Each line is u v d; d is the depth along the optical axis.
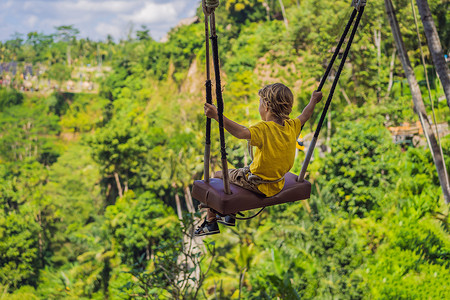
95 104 94.38
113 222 37.78
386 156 25.86
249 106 28.25
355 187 25.30
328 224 21.62
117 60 105.81
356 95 36.34
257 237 26.62
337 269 19.73
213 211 3.27
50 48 135.88
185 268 8.34
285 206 27.48
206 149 3.08
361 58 34.66
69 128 88.31
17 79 107.81
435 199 18.25
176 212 50.84
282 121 2.95
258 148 2.89
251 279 21.47
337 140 27.27
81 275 37.09
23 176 59.72
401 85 36.78
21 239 42.88
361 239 20.33
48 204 53.19
